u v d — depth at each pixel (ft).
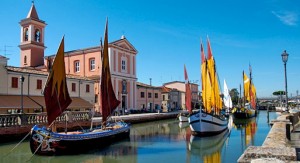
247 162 21.83
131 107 231.71
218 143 94.94
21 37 219.00
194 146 88.74
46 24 224.94
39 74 144.77
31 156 69.82
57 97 75.66
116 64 216.13
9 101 123.65
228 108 268.21
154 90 277.64
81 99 166.30
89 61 216.54
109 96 99.25
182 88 360.89
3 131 86.58
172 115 234.58
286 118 73.82
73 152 73.10
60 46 76.84
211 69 132.77
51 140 69.10
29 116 96.89
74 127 115.34
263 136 112.68
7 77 129.39
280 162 17.22
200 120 113.09
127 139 104.94
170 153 76.79
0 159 67.67
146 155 73.67
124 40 225.76
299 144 55.72
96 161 66.69
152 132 131.95
